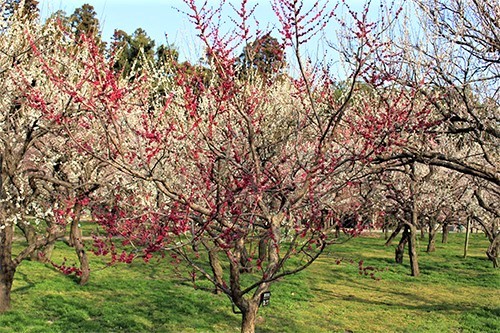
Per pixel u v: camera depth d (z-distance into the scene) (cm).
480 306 1838
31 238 2095
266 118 1490
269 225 826
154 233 791
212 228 862
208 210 789
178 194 745
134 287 1789
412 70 1203
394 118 1024
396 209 2512
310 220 843
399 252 2770
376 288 2109
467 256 3122
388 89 1211
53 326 1323
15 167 1396
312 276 2256
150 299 1656
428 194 2808
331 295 1939
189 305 1609
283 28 809
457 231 5184
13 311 1404
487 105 1250
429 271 2517
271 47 952
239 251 856
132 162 825
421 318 1658
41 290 1647
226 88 821
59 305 1512
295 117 1516
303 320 1574
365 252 3131
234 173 980
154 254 2414
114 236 841
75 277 1859
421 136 1177
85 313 1460
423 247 3559
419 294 2028
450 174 2700
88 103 704
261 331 1437
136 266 2141
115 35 956
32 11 1628
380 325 1567
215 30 839
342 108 827
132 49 3017
